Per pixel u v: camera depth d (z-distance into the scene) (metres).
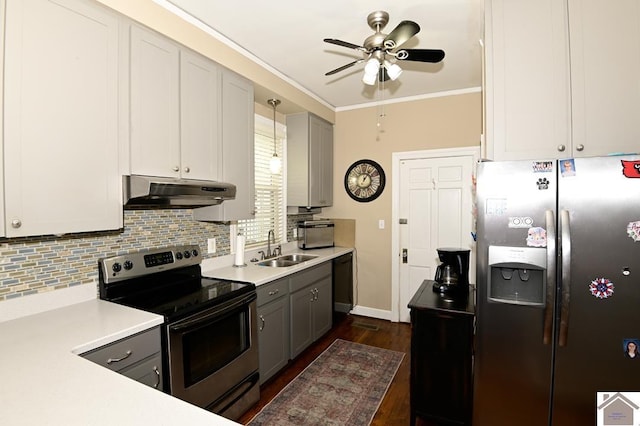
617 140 1.64
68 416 0.87
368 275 4.14
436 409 2.00
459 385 1.95
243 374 2.21
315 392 2.52
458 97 3.63
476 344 1.77
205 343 1.91
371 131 4.07
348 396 2.46
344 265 3.93
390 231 3.99
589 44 1.68
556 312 1.62
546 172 1.64
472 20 2.25
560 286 1.60
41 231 1.45
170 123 2.04
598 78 1.66
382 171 4.01
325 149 4.07
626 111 1.63
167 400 0.95
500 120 1.82
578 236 1.58
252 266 2.94
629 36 1.63
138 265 2.06
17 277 1.62
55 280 1.77
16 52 1.36
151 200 1.98
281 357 2.73
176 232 2.49
